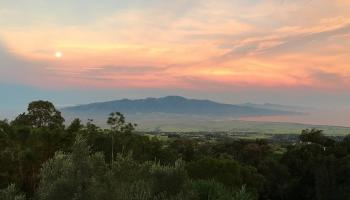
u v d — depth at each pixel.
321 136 84.75
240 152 86.94
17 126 37.06
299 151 76.62
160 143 51.75
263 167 74.88
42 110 49.16
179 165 9.84
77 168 8.77
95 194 8.57
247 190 40.16
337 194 65.31
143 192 9.09
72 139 36.31
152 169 9.68
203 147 89.31
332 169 66.25
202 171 40.94
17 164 31.94
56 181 8.52
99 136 43.72
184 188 9.66
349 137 80.62
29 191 31.50
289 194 72.50
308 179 71.69
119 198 8.77
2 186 29.17
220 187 16.50
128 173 9.40
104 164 9.36
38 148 34.09
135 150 45.28
